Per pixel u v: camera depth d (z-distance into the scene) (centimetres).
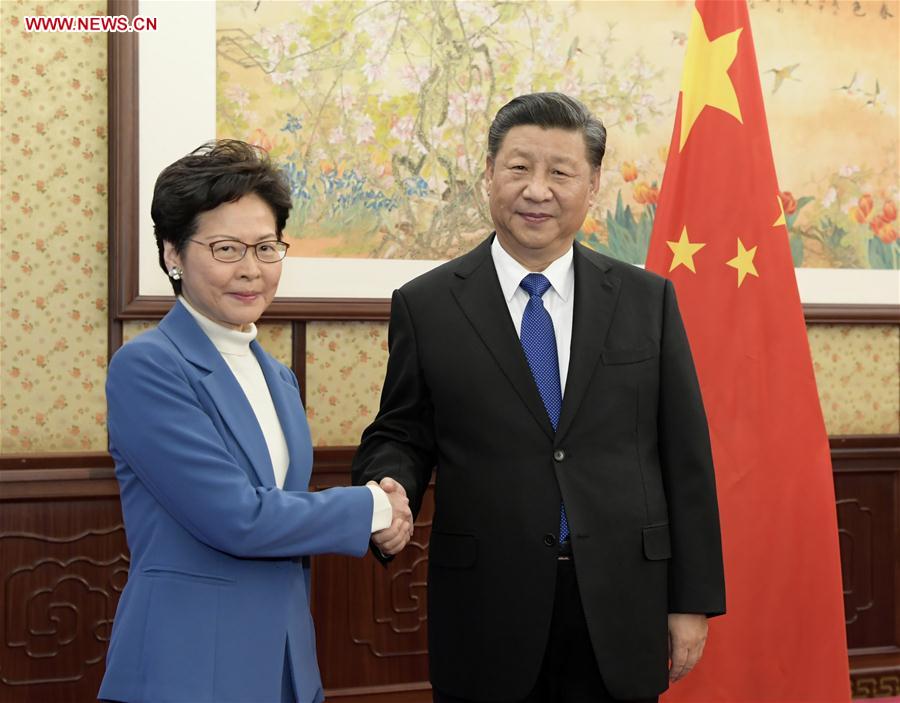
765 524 253
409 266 311
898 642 345
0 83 284
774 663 250
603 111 323
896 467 345
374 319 307
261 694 146
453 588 179
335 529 153
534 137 180
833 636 251
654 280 197
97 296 292
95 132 291
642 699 175
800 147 338
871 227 345
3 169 285
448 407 183
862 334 346
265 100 298
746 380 256
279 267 160
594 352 183
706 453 187
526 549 174
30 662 283
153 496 149
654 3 325
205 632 143
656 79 326
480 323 185
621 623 174
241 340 161
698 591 181
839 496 343
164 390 146
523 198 180
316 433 309
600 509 176
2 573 281
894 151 346
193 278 154
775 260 260
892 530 345
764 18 335
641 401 184
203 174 150
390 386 196
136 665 142
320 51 301
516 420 179
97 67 290
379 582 312
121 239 285
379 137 307
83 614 288
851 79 342
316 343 309
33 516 284
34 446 288
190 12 290
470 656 176
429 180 312
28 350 288
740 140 262
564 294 192
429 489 317
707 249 260
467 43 312
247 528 144
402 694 310
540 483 176
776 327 258
